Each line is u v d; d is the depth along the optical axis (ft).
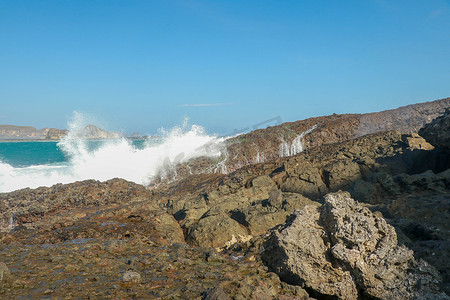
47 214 41.68
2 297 15.61
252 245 24.08
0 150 256.93
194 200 37.91
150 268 19.86
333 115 100.78
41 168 98.07
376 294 17.58
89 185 49.42
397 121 89.35
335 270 18.70
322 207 20.93
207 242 29.30
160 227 32.01
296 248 19.51
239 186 44.83
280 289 18.13
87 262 20.53
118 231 30.71
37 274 18.60
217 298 15.17
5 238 29.58
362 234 18.49
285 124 96.73
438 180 40.78
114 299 15.61
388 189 41.16
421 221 26.94
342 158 53.62
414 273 17.87
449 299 16.29
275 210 32.89
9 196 46.96
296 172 47.83
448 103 93.50
